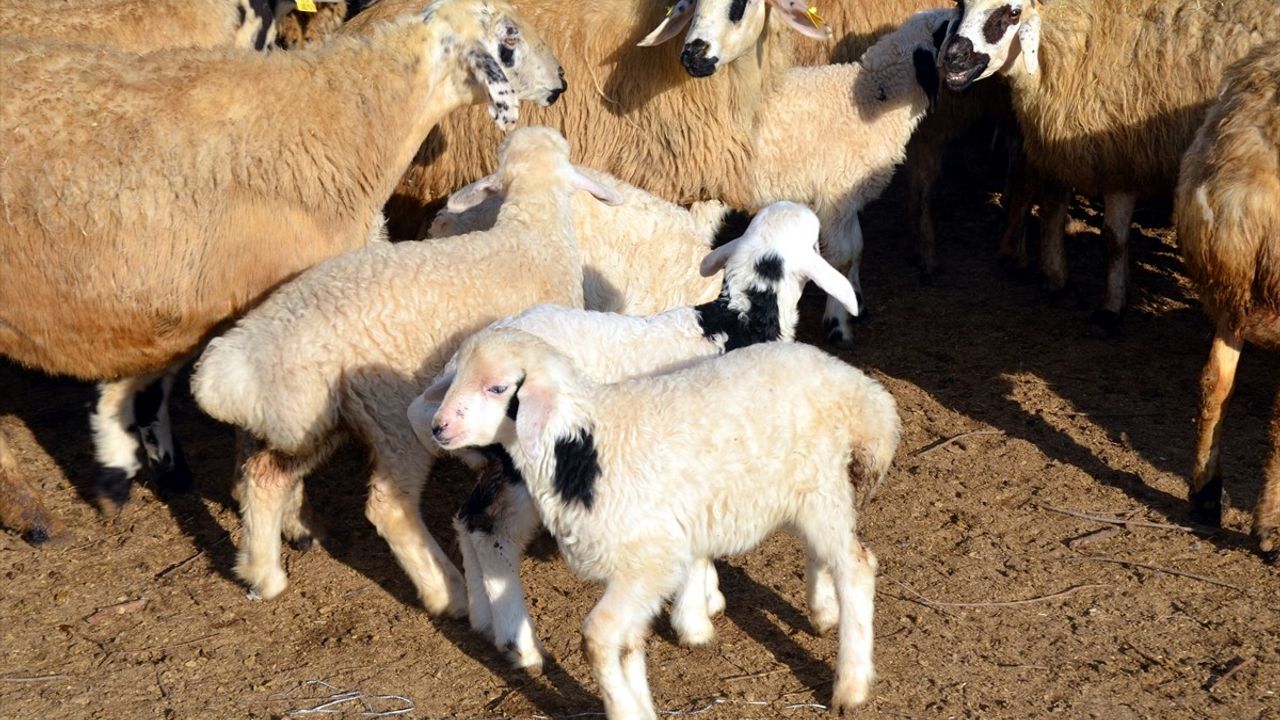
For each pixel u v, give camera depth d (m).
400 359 2.80
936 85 3.89
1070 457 3.42
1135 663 2.82
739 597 2.97
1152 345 3.90
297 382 2.74
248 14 3.57
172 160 2.92
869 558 2.69
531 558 3.07
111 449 3.18
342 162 3.06
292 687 2.76
